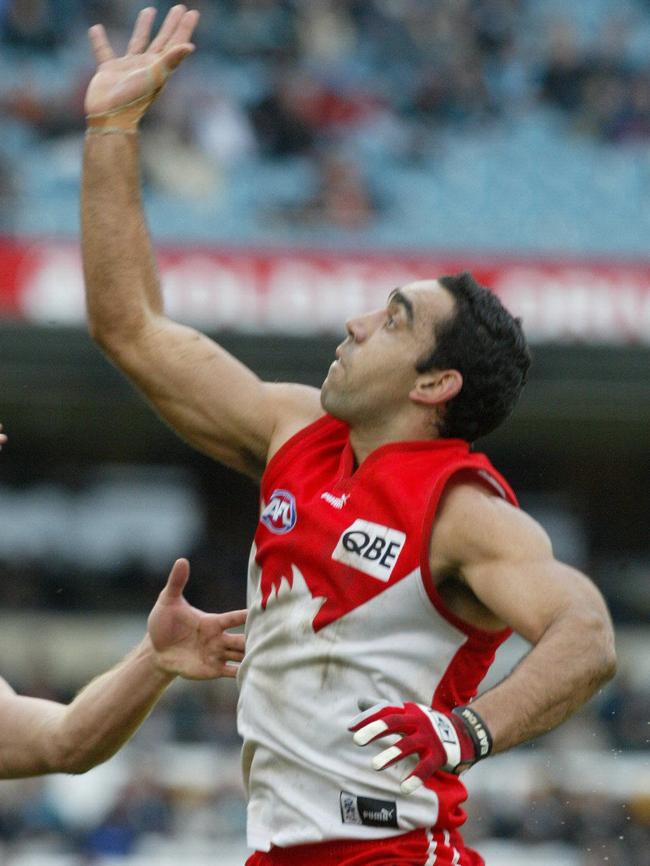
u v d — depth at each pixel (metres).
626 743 43.53
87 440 62.78
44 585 57.19
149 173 53.28
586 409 54.81
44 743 11.60
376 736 9.05
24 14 55.59
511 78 58.09
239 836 38.59
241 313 50.28
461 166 55.66
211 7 56.69
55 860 37.59
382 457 10.99
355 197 53.41
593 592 10.19
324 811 10.54
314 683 10.61
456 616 10.60
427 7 58.31
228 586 60.44
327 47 57.06
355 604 10.55
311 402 11.91
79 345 50.12
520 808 39.56
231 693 44.41
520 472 64.75
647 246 54.41
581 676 9.73
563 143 56.97
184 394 11.84
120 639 53.28
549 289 51.72
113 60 12.49
